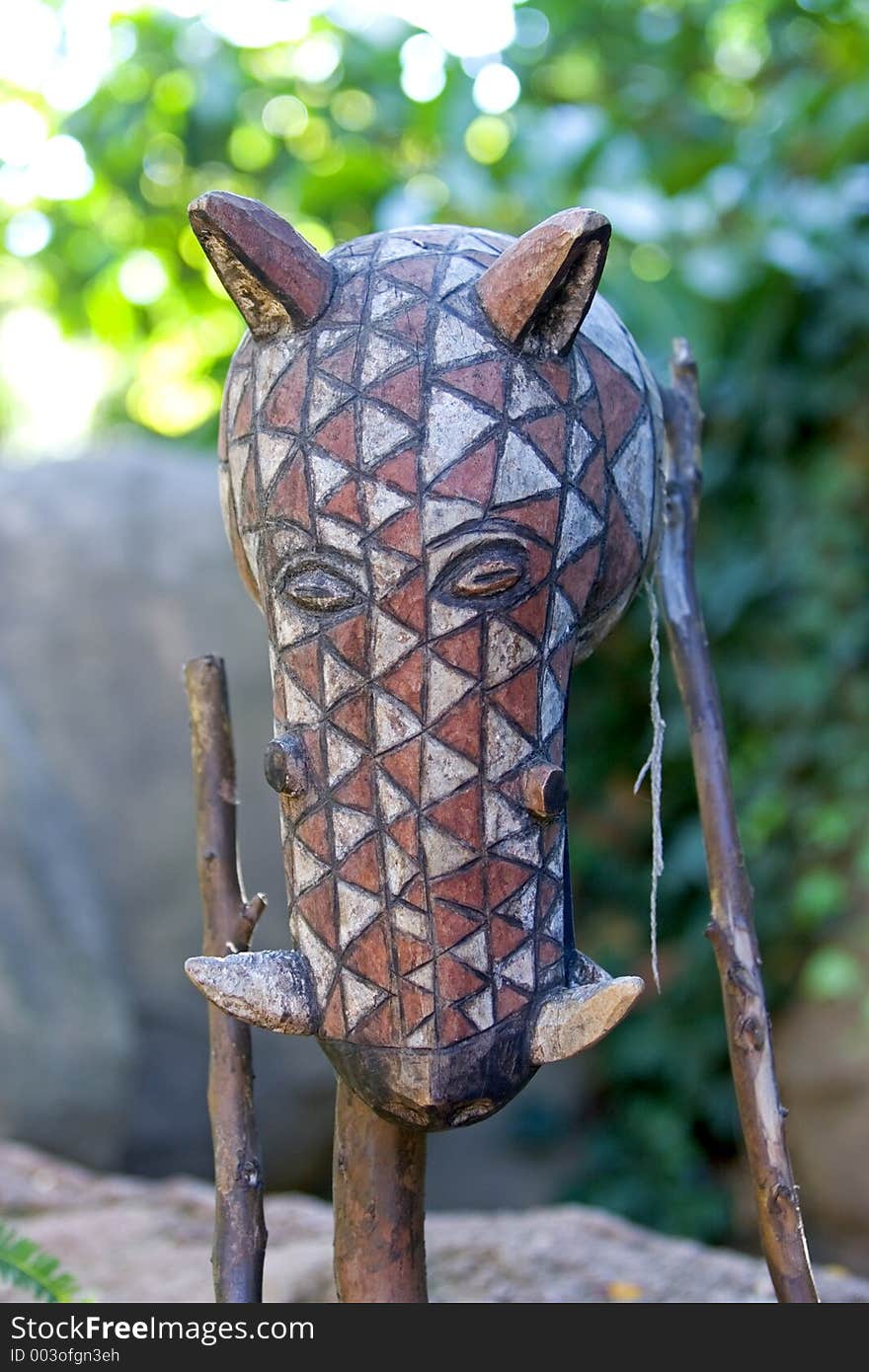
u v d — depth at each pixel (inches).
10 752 128.6
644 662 144.9
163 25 142.3
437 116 129.9
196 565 141.3
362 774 39.3
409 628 38.9
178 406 187.6
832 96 124.1
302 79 146.3
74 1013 120.7
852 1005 129.8
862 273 124.6
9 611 136.6
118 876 134.0
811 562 132.3
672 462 52.5
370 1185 49.8
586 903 150.2
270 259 40.4
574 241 38.2
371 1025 39.4
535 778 39.5
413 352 39.5
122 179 148.0
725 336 129.6
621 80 144.2
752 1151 47.4
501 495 39.2
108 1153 122.0
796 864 135.2
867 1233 127.4
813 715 133.8
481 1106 39.6
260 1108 131.1
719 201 127.3
